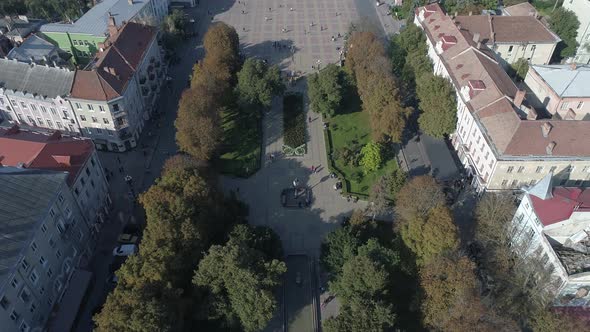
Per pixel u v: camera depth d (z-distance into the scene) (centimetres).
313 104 13488
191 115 11331
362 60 13850
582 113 12812
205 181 9475
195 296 8200
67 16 18888
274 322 8956
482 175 11000
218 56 14175
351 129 13675
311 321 8975
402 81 14050
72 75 12219
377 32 17500
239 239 8481
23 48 15712
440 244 8369
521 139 10256
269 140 13462
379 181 10856
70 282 9150
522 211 9538
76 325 8856
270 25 19738
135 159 12712
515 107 11200
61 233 8881
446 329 7600
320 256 9669
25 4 18588
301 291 9469
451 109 12138
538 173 10494
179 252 8394
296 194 11662
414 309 8412
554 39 15050
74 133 12938
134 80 13012
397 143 12988
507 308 8444
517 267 8975
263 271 8212
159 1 19375
